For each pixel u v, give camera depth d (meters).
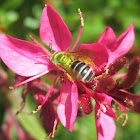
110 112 0.09
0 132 0.13
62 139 0.15
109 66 0.09
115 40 0.10
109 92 0.09
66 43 0.10
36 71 0.10
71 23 0.14
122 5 0.17
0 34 0.09
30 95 0.12
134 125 0.16
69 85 0.10
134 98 0.09
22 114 0.12
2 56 0.09
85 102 0.09
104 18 0.16
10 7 0.15
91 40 0.14
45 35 0.10
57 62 0.10
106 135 0.09
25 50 0.10
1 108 0.13
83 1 0.16
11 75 0.12
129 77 0.09
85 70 0.09
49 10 0.10
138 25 0.16
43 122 0.10
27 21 0.14
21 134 0.13
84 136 0.15
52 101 0.10
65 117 0.09
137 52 0.10
